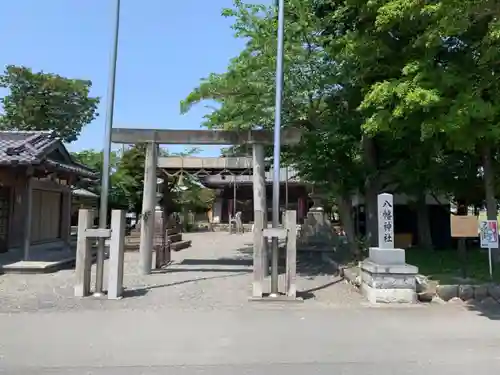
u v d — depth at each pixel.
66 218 20.88
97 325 7.34
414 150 12.65
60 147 18.19
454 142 9.59
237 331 7.03
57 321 7.57
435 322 7.62
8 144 15.53
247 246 22.33
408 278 9.14
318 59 12.23
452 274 10.83
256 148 12.73
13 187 17.33
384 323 7.55
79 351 6.00
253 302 9.12
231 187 37.59
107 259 15.51
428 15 8.69
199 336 6.74
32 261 14.11
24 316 7.91
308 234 21.84
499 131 9.04
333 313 8.26
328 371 5.29
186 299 9.41
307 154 13.70
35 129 31.56
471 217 10.34
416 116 9.20
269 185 32.81
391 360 5.69
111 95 10.48
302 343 6.41
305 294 10.05
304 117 13.24
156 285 10.99
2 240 16.89
